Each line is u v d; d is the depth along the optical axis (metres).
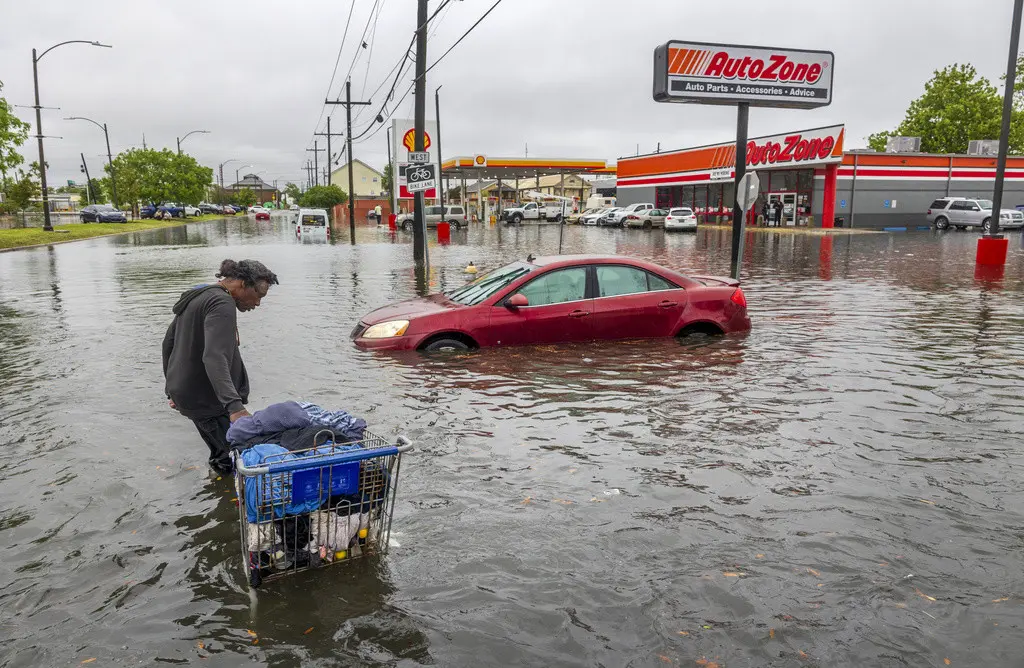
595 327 8.88
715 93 16.95
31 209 58.88
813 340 9.12
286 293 14.30
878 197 44.09
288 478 3.31
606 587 3.38
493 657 2.88
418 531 3.92
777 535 3.88
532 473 4.76
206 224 65.25
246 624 3.11
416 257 22.44
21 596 3.33
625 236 40.72
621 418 5.93
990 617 3.13
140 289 15.28
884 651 2.91
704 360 7.96
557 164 63.50
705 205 53.72
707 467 4.86
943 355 8.23
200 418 4.59
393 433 5.55
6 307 12.68
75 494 4.46
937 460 4.97
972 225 40.50
